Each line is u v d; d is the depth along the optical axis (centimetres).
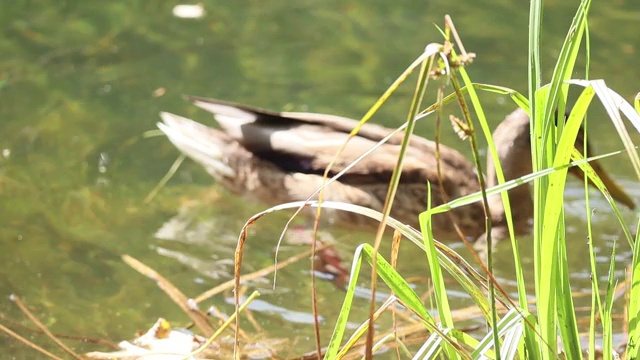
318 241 1090
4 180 1138
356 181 1155
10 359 789
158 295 928
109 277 960
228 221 1111
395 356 789
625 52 1421
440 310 517
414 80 1380
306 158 1170
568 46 471
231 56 1440
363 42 1477
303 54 1450
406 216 1167
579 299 909
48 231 1045
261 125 1197
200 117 1295
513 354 475
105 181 1158
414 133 1276
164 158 1222
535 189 497
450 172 1177
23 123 1259
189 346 817
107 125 1269
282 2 1617
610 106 440
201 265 1003
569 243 1040
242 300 926
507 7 1577
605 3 1594
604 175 1110
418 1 1611
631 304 512
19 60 1409
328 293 951
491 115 1302
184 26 1530
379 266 510
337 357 536
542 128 479
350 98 1334
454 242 1141
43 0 1603
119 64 1412
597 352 774
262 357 805
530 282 978
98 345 826
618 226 1080
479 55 1422
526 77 1365
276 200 1178
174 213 1109
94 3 1600
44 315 878
